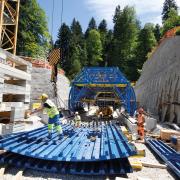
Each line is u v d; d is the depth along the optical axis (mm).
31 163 6598
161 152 8828
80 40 90438
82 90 22391
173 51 25172
